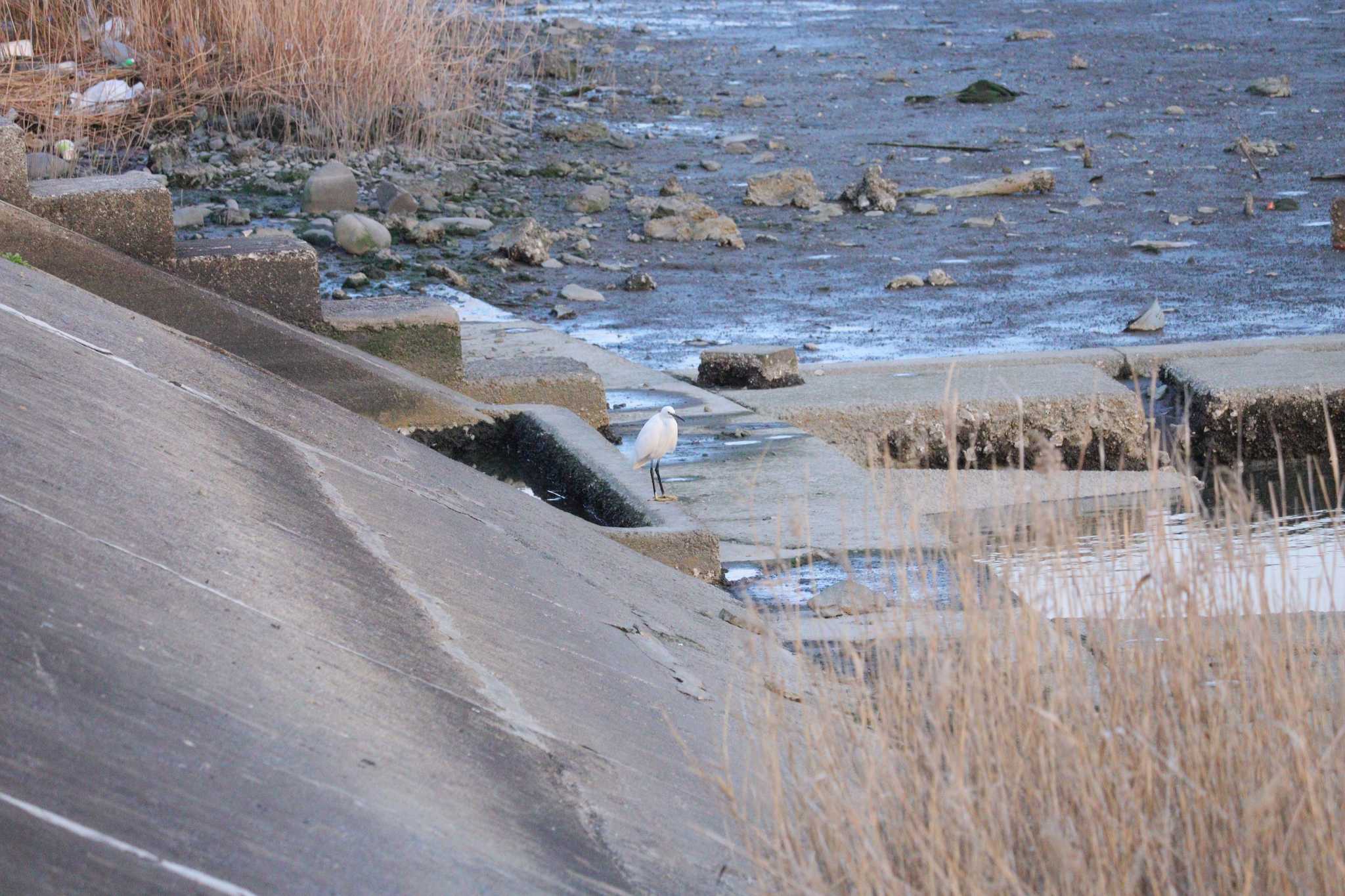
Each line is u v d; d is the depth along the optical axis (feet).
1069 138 150.00
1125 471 62.85
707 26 259.80
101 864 18.22
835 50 225.15
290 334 59.82
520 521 44.75
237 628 26.02
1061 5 291.17
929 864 20.49
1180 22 256.73
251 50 129.39
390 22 133.08
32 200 57.41
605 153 144.56
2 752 19.34
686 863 25.03
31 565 24.38
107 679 22.21
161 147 117.39
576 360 69.05
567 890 22.25
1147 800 22.15
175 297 57.98
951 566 28.84
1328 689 26.27
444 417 61.72
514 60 161.58
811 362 77.77
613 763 27.84
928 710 24.21
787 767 28.71
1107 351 73.20
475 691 28.14
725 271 102.12
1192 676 24.34
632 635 37.40
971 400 65.62
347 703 25.12
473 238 109.19
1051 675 25.48
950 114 168.76
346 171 111.24
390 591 31.55
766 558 47.50
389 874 20.54
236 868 19.35
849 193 123.65
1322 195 123.65
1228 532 26.71
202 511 30.76
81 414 32.91
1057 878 21.04
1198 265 100.42
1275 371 68.33
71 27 123.34
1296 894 21.12
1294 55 211.00
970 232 113.29
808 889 20.90
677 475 56.29
